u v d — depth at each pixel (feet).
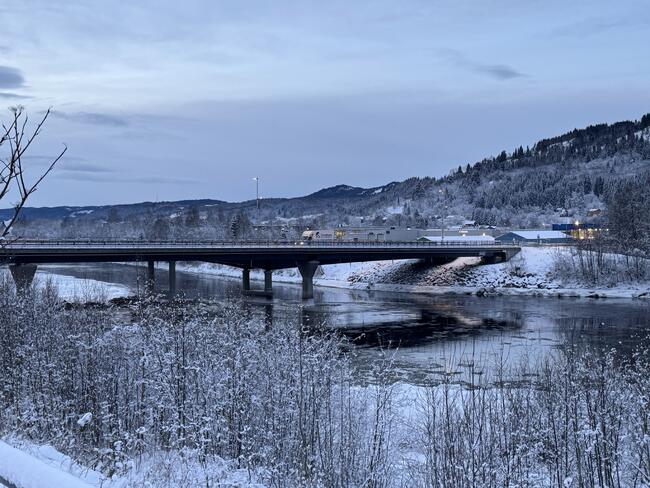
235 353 60.70
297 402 51.67
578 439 46.73
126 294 236.02
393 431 58.80
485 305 263.08
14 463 26.78
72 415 49.90
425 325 203.62
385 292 336.90
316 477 42.47
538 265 341.00
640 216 331.36
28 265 199.41
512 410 56.90
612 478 46.68
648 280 299.17
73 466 33.73
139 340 66.28
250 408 53.01
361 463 50.26
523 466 48.16
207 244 260.42
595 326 192.24
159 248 241.55
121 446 43.11
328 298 299.17
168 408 51.85
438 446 48.01
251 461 44.73
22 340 71.56
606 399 52.60
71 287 251.39
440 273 362.53
